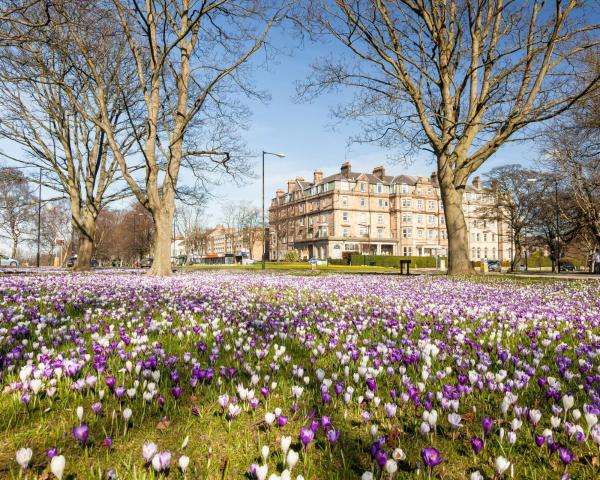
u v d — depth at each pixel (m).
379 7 15.57
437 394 2.21
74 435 1.77
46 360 2.78
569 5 13.36
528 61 14.98
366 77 16.45
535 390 2.61
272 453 1.77
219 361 3.21
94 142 22.23
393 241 72.31
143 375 2.62
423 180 75.56
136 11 15.07
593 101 17.02
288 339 3.98
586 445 1.89
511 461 1.75
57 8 11.07
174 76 16.91
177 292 8.03
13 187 28.55
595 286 10.95
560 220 37.47
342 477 1.60
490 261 48.19
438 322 4.86
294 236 82.94
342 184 71.19
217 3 14.14
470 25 15.48
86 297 6.83
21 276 14.46
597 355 3.31
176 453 1.77
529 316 5.26
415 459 1.75
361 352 3.21
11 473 1.54
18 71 16.16
